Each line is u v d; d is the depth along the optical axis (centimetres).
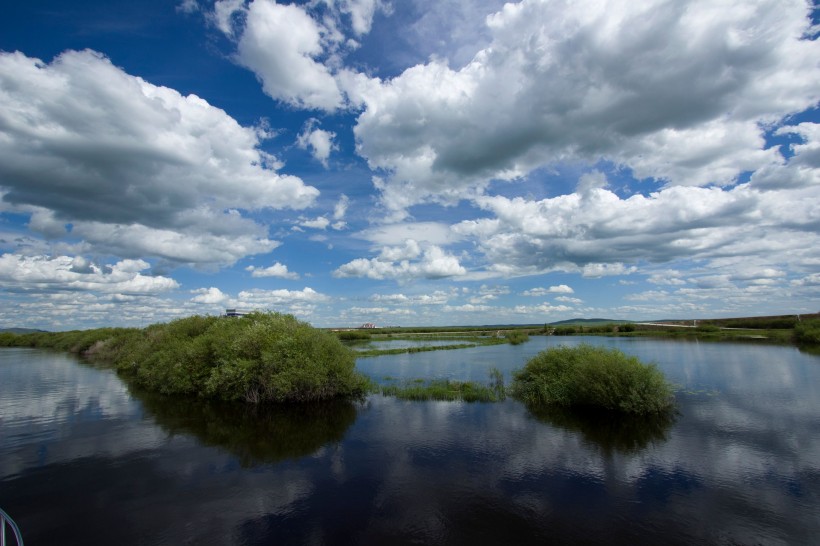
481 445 1598
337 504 1134
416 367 3891
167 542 956
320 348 2652
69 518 1079
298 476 1340
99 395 2850
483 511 1077
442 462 1430
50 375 3906
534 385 2517
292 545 935
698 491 1170
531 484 1236
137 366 3956
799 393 2391
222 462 1482
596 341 6838
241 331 2914
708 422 1836
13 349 8169
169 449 1636
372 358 4734
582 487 1209
